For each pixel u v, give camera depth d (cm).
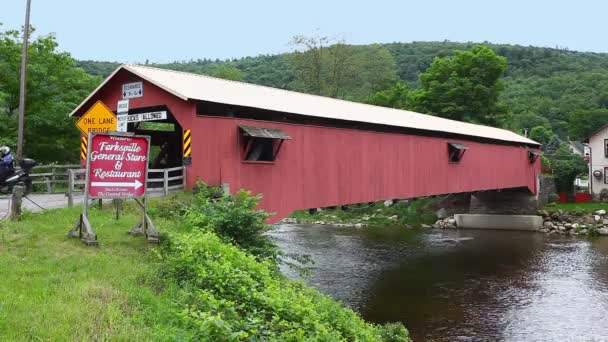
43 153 2295
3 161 1162
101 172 848
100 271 681
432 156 2208
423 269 2044
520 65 10131
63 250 770
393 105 5359
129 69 1401
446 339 1238
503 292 1689
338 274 1939
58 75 2250
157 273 696
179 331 511
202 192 1180
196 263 689
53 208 1105
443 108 4688
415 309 1493
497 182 2859
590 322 1376
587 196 3712
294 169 1507
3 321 468
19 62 2094
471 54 4700
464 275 1939
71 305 536
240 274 676
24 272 643
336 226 3450
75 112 1577
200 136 1276
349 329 754
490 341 1227
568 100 7438
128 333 491
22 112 1759
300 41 5478
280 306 625
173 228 973
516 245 2641
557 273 1966
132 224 977
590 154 3838
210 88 1427
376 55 6175
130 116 1443
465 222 3425
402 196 1991
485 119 4694
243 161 1370
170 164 1750
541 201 3491
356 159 1750
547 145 5762
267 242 992
